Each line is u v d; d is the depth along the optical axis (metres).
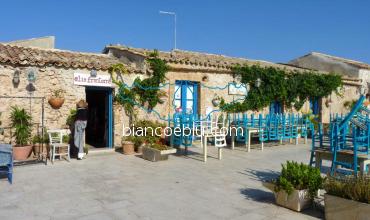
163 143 12.39
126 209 6.01
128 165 9.76
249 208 6.12
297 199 5.95
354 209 5.10
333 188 5.47
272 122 14.12
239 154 12.16
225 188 7.46
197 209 6.05
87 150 11.30
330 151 7.36
